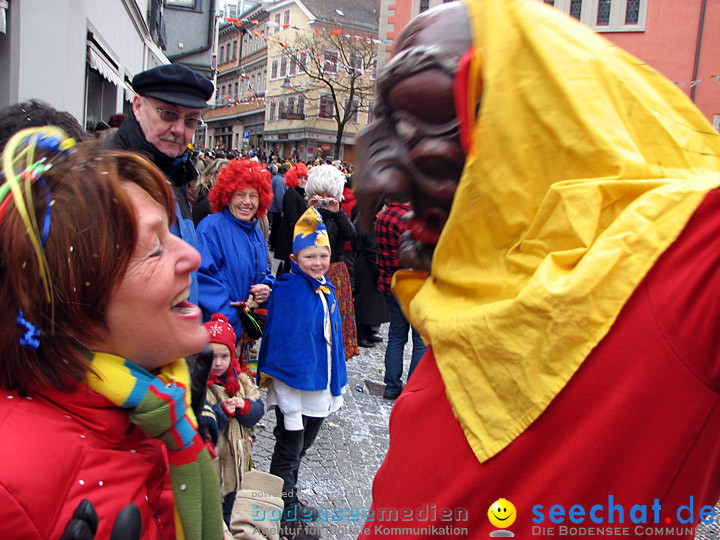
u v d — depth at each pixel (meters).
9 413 0.74
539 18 0.79
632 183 0.70
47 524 0.70
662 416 0.64
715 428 0.64
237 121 49.09
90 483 0.75
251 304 2.90
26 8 4.89
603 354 0.67
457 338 0.80
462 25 0.85
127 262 0.77
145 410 0.82
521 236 0.78
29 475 0.69
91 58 7.02
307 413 2.69
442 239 0.87
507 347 0.73
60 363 0.77
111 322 0.79
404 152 0.87
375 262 5.46
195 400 1.15
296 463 2.62
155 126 2.03
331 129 37.28
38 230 0.73
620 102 0.77
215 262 2.83
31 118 1.51
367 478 3.00
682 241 0.66
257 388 2.56
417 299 0.95
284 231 5.94
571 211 0.71
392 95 0.87
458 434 0.82
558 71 0.75
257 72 43.72
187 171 2.19
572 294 0.68
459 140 0.83
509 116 0.77
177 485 0.93
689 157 0.77
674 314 0.64
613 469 0.66
